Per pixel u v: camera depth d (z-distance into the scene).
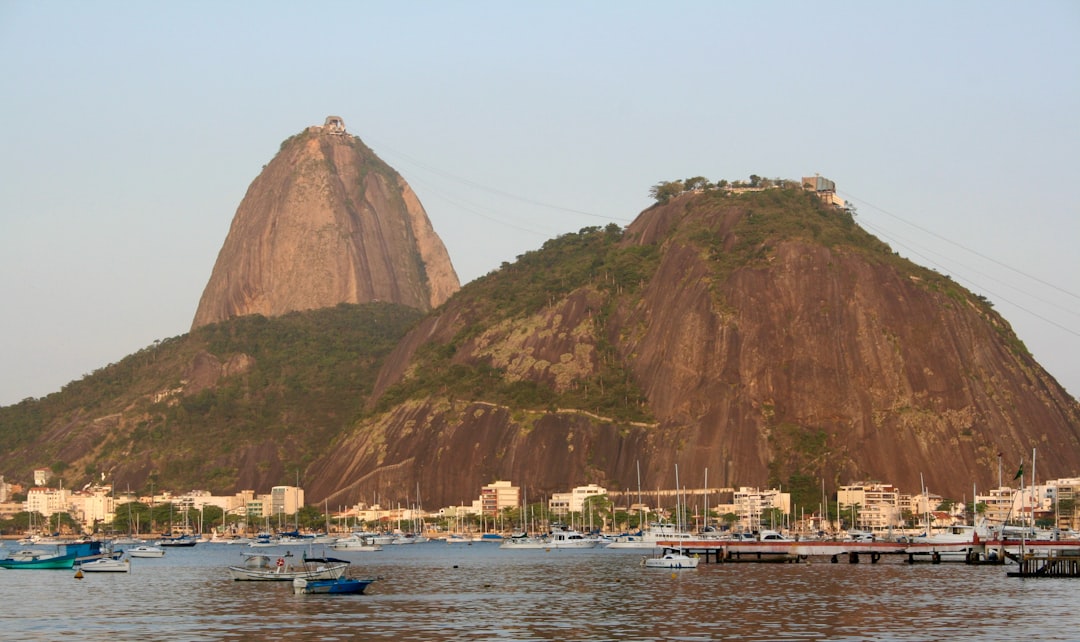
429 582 193.25
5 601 164.12
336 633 127.06
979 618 133.38
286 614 144.12
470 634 125.56
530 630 128.25
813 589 167.88
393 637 123.94
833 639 119.88
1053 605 144.50
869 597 155.88
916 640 118.62
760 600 154.12
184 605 155.75
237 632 128.50
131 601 162.38
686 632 125.50
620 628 129.00
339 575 181.00
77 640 123.38
